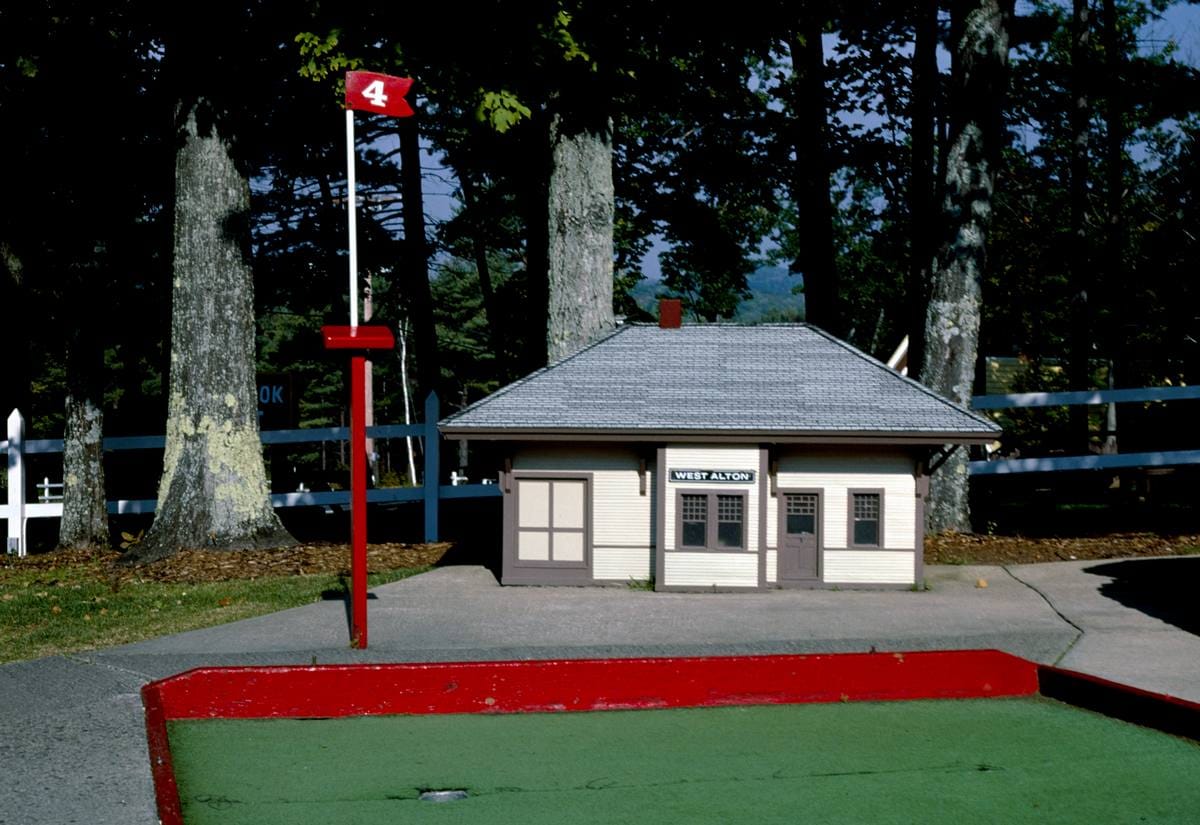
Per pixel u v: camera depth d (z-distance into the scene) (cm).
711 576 1428
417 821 672
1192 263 2988
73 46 2000
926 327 1898
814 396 1483
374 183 3153
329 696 916
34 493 2703
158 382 4838
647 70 1948
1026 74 3397
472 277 6100
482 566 1620
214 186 1748
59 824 645
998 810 691
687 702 941
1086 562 1588
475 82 1709
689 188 3131
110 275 2606
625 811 689
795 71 2661
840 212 4656
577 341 1811
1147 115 3238
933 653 966
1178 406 2328
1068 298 3703
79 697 916
